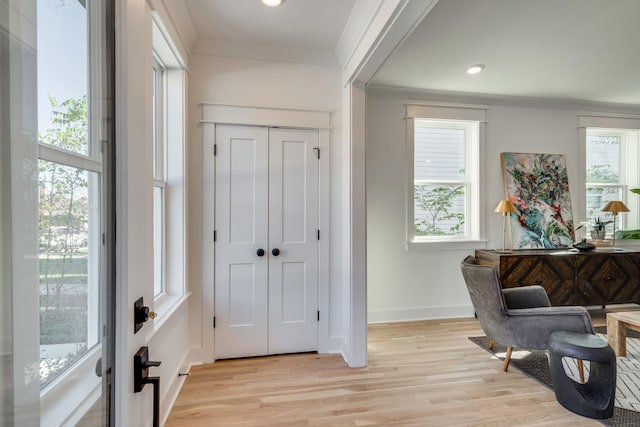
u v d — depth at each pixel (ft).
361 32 6.61
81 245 2.50
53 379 2.19
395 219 11.43
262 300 8.34
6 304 1.80
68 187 2.34
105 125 2.72
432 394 6.66
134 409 3.10
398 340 9.60
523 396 6.61
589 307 12.57
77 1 2.41
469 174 12.18
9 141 1.81
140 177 3.19
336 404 6.28
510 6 6.44
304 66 8.48
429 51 8.43
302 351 8.57
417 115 11.46
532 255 10.55
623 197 13.35
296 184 8.52
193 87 7.90
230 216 8.15
